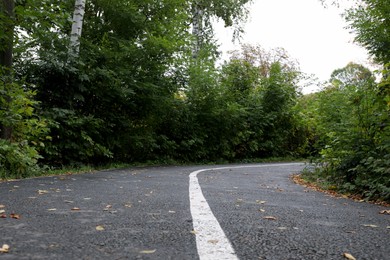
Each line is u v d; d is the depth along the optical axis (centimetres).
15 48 1032
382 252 242
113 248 231
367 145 729
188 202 443
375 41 819
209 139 1828
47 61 1029
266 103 2228
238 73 2314
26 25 880
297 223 339
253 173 1102
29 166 793
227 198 501
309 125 2298
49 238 252
